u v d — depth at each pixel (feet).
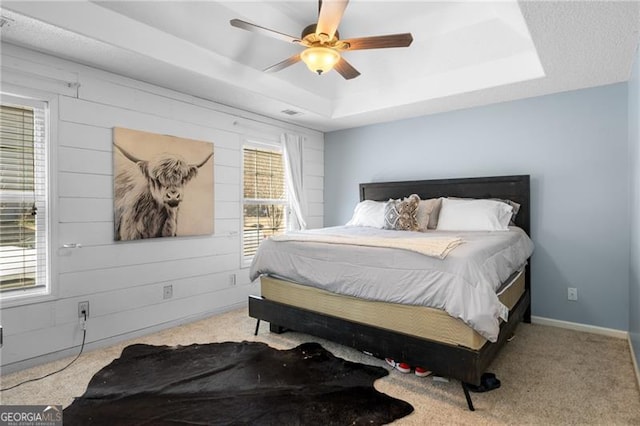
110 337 9.22
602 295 10.09
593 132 10.19
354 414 6.09
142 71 9.14
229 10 8.12
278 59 10.38
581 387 6.96
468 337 6.25
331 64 7.72
